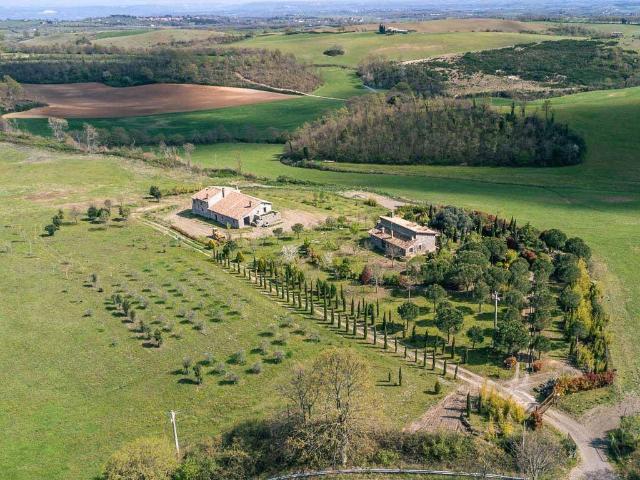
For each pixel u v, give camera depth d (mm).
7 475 61719
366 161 199000
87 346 86562
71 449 65688
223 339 88125
